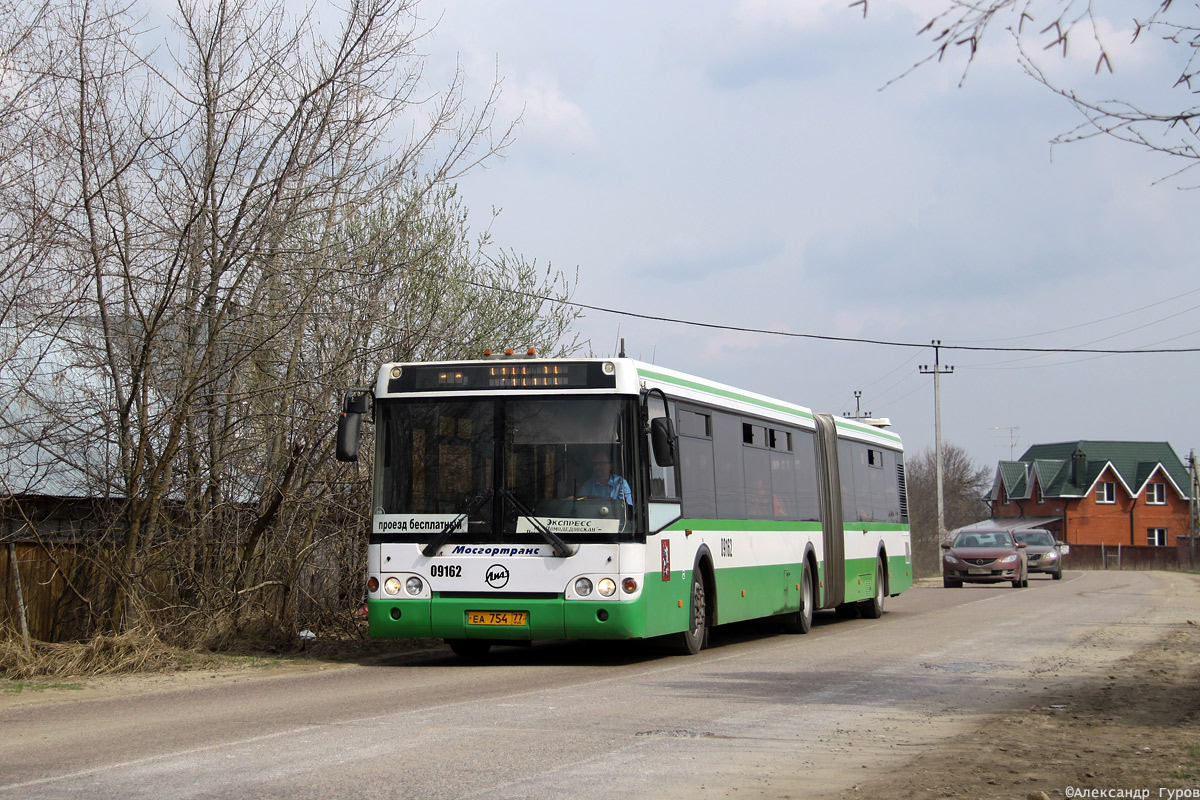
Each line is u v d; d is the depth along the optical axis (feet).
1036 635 59.41
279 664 46.60
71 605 48.06
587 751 26.27
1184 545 253.44
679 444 48.65
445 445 44.83
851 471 73.77
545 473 43.93
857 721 31.22
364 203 50.90
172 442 46.83
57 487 47.16
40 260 44.96
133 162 46.57
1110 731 29.73
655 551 44.80
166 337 48.14
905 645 54.13
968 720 31.58
